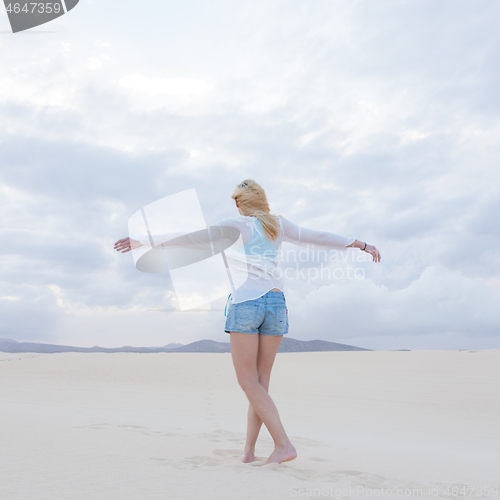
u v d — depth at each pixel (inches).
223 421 234.5
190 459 99.9
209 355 920.3
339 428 251.3
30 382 538.9
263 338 105.6
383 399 399.9
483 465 128.8
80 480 72.6
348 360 761.0
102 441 120.6
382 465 114.7
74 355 936.9
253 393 100.2
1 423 152.3
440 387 468.8
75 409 259.4
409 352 866.1
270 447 133.3
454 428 277.0
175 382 544.7
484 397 410.3
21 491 64.7
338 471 99.3
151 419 221.6
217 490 70.2
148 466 86.7
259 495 68.9
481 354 800.3
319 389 458.6
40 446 106.7
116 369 676.1
